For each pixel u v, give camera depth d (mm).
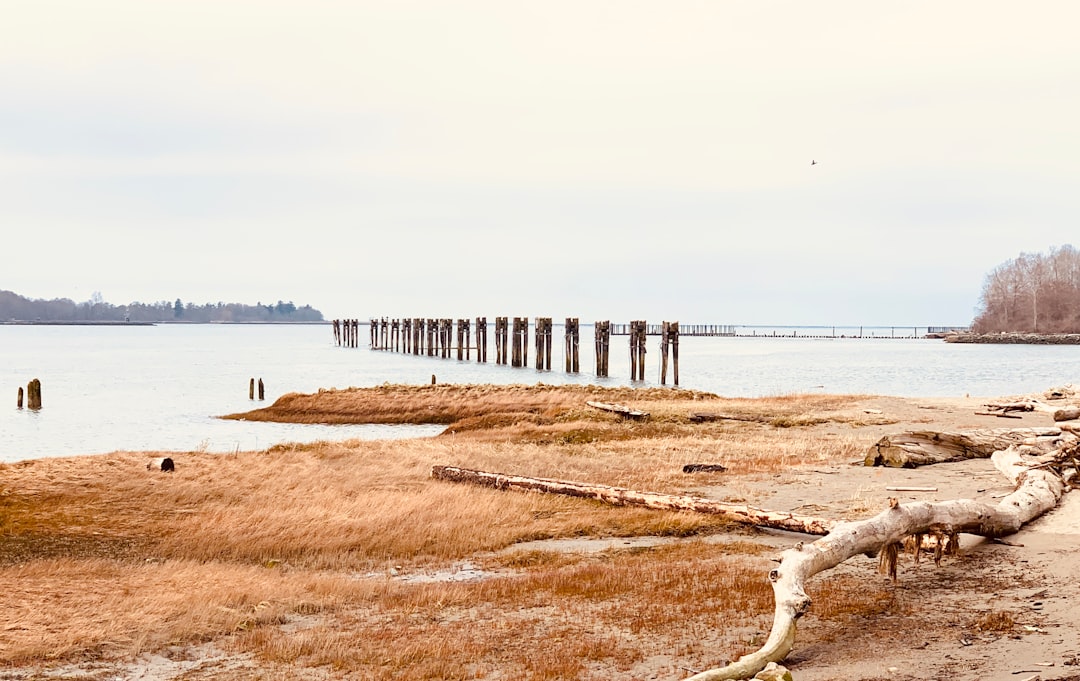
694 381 82500
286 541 19156
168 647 12328
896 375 91375
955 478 23531
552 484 23750
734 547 17391
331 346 185750
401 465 28047
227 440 43781
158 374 95375
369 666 11125
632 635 11906
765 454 29188
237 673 11148
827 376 89812
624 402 44969
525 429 36625
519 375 87438
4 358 131250
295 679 10805
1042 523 16938
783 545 17734
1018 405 40156
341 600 14570
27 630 12789
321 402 52969
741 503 20953
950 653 10188
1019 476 20500
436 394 52719
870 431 34688
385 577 16625
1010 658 9781
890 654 10359
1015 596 12227
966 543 15891
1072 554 14172
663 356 73250
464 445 32031
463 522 20562
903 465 25688
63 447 42125
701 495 22688
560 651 11305
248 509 21906
